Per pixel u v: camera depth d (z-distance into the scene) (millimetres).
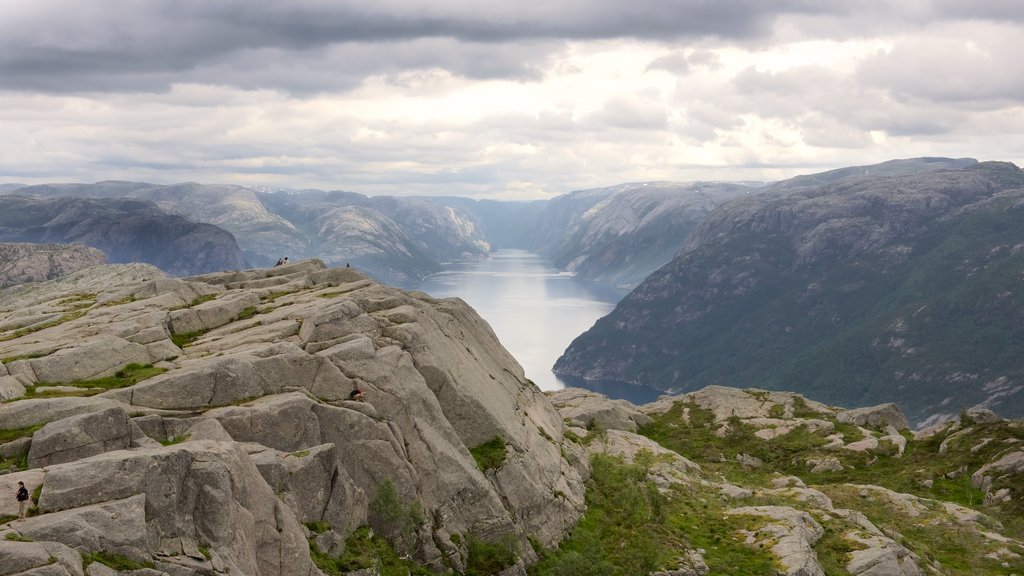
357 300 80625
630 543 77312
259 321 74625
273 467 52531
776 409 162125
